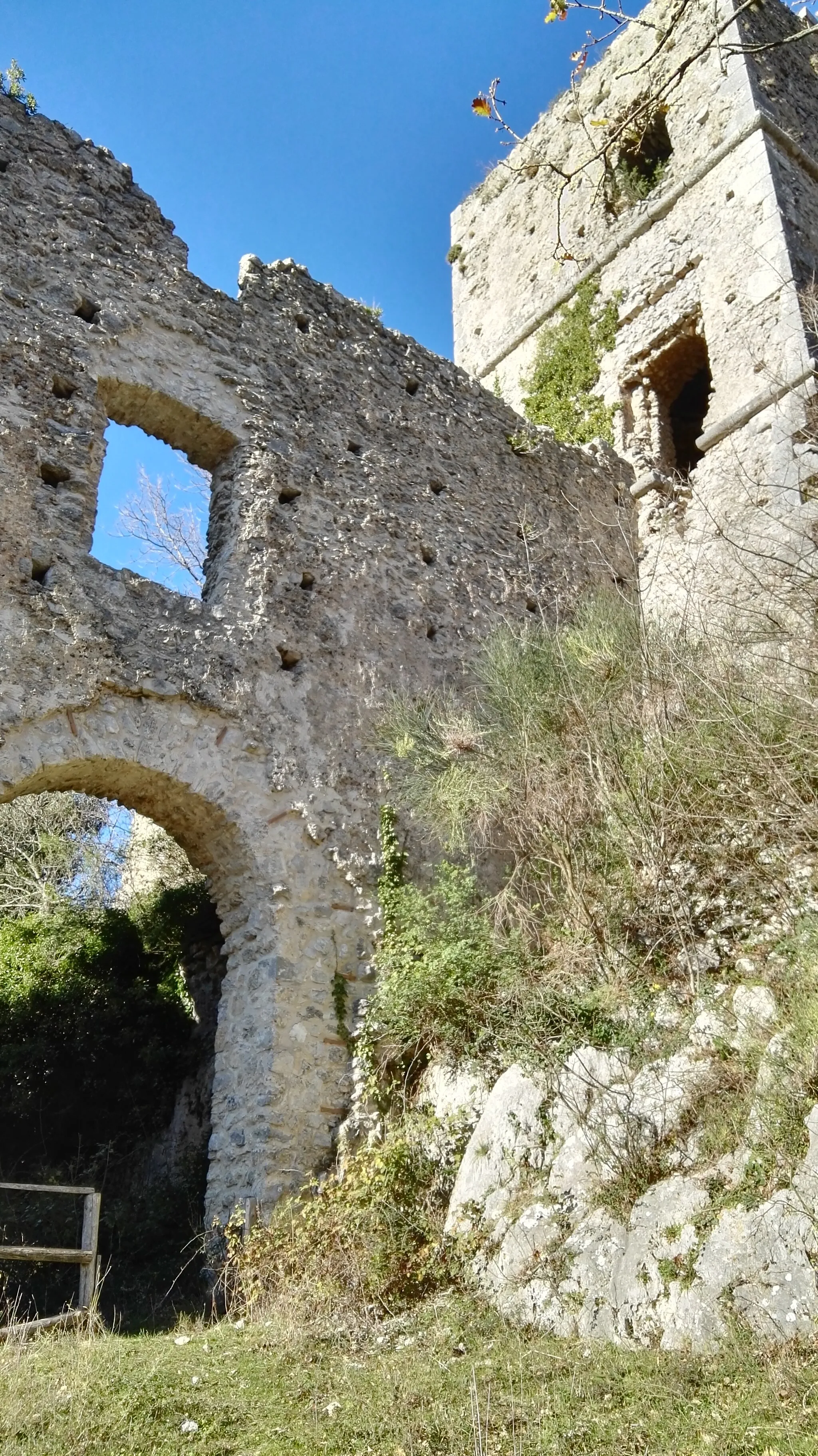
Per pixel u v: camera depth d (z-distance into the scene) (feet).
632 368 52.24
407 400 39.99
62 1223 27.84
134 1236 27.96
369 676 33.01
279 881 28.04
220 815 27.86
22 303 29.45
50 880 48.67
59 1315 21.44
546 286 59.00
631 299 53.52
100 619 27.37
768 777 23.89
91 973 37.93
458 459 40.81
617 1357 16.47
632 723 28.04
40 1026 35.83
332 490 35.09
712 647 28.25
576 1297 18.45
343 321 39.01
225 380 33.58
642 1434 14.08
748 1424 13.70
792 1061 18.33
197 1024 36.29
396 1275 21.12
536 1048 23.59
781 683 25.72
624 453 50.78
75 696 26.02
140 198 33.99
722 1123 18.71
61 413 28.94
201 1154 31.32
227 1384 17.20
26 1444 14.74
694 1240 17.38
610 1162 19.90
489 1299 19.81
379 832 30.89
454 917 28.76
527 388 57.31
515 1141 22.43
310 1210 23.32
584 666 30.55
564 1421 14.75
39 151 31.86
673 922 24.16
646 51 56.80
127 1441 15.06
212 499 33.40
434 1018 26.71
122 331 31.35
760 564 32.55
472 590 38.04
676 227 52.31
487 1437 14.57
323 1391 16.84
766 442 43.52
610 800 26.86
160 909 38.34
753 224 48.21
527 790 28.99
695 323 50.42
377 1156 23.58
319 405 36.29
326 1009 27.53
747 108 50.39
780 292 45.65
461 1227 21.89
